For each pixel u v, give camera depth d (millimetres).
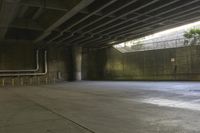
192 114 8336
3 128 6695
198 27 37469
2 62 39531
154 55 37562
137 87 22703
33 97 16469
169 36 45594
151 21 28453
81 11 22656
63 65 45969
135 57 40625
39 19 29750
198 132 5844
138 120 7410
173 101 12117
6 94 19828
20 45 41125
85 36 36750
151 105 10805
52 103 12539
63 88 25688
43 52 43719
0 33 31812
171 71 35094
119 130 6168
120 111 9266
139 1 21953
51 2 20969
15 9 21656
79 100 13633
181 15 26156
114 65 44594
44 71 43438
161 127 6406
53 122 7367
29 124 7164
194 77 32125
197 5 22844
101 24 28500
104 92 18641
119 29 31875
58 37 36406
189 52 32812
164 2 21750
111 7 22875
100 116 8258
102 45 45812
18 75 40625
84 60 48094
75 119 7777
